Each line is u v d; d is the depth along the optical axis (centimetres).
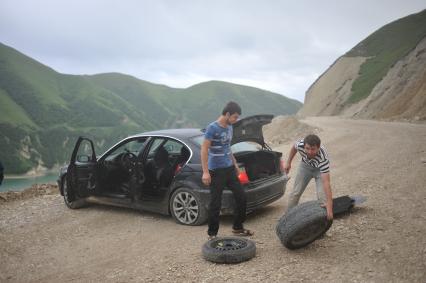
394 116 3944
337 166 1142
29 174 19362
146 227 693
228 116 550
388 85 5300
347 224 592
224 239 540
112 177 809
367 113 5100
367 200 714
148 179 749
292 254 508
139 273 502
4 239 682
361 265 457
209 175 546
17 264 573
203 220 665
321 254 499
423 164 991
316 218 482
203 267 495
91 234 684
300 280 433
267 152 710
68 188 846
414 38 9344
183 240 605
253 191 631
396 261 456
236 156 659
